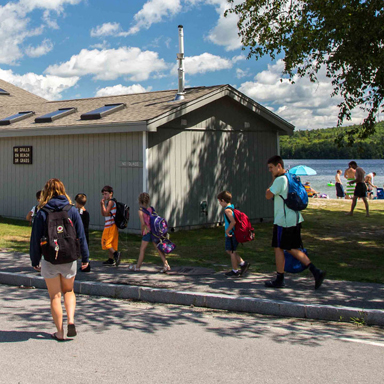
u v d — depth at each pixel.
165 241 8.76
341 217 17.39
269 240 12.90
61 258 5.28
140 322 6.29
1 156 17.22
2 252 10.69
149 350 5.17
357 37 11.45
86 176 14.84
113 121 13.44
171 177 14.27
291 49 12.13
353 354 5.12
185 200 14.71
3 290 8.06
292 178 7.48
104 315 6.62
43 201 5.43
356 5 11.41
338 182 25.62
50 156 15.75
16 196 16.81
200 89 15.64
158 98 15.74
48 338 5.53
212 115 15.45
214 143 15.60
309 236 13.38
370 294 7.23
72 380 4.34
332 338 5.69
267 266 9.44
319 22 11.84
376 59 11.09
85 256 5.68
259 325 6.22
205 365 4.75
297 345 5.41
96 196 14.62
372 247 11.78
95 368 4.63
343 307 6.50
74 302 5.61
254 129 16.91
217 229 15.00
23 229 14.30
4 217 17.09
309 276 8.52
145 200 8.82
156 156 13.80
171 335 5.74
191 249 11.45
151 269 9.05
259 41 13.48
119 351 5.12
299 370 4.64
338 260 10.20
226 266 9.38
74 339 5.51
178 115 13.63
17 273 8.60
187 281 8.07
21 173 16.62
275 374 4.53
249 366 4.73
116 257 9.27
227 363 4.81
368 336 5.78
